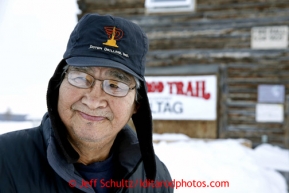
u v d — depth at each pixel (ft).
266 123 22.52
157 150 17.24
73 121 4.06
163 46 24.00
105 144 4.38
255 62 22.65
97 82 3.93
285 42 21.99
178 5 23.68
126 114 4.22
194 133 22.48
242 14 22.89
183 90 22.70
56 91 4.26
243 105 22.84
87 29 3.98
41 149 4.12
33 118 28.37
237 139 22.33
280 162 18.40
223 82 23.03
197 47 23.50
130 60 4.06
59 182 3.97
